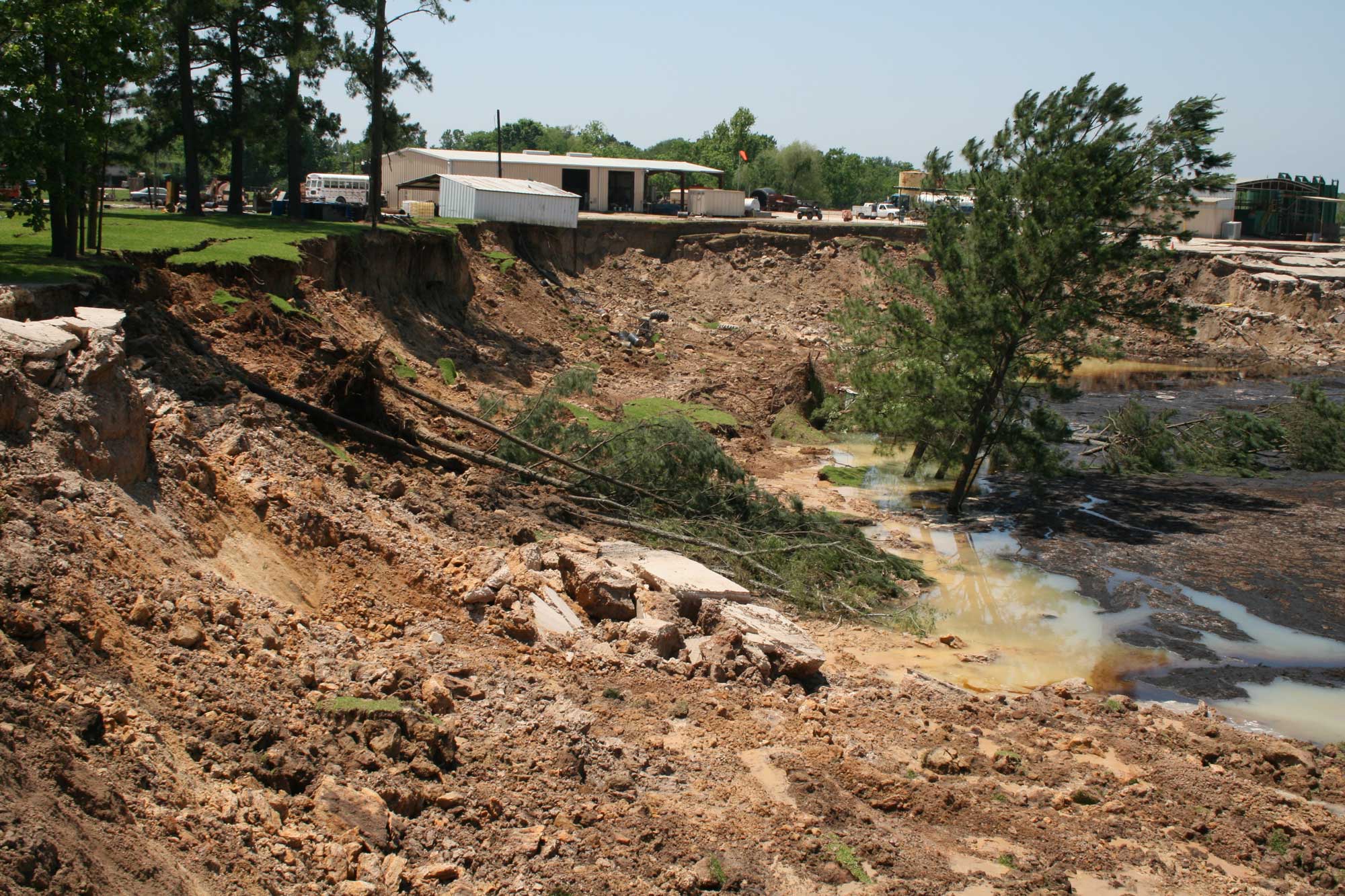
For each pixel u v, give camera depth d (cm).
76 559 941
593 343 3931
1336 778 1307
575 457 2161
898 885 984
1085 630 1847
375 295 3083
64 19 1822
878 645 1723
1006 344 2655
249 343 2005
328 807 839
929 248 2828
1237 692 1616
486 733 1084
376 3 3806
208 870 690
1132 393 4550
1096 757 1331
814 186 10394
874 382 2686
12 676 747
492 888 844
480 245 4431
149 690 865
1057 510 2609
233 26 3912
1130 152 2577
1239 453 3152
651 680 1377
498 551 1633
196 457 1292
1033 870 1041
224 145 4112
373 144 3681
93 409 1128
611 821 1001
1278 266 6394
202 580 1094
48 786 649
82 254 1984
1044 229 2594
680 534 1952
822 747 1254
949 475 2953
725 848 1004
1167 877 1059
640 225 5578
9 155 1808
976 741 1339
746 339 4584
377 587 1359
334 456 1703
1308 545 2331
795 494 2603
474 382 2964
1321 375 5141
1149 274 2741
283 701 958
